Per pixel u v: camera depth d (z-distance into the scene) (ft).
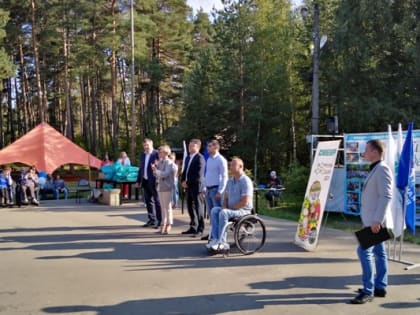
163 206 32.53
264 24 100.07
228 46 101.24
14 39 121.49
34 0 112.57
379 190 16.97
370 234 17.19
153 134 122.42
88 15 116.16
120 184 58.95
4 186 52.75
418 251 26.45
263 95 99.91
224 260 24.38
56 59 133.08
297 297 18.17
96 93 152.66
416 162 35.53
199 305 17.30
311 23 95.55
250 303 17.48
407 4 73.46
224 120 102.94
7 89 159.53
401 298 17.99
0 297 18.40
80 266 23.31
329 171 26.68
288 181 51.01
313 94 52.95
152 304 17.44
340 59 83.92
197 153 31.68
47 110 142.82
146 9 123.75
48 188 63.98
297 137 106.52
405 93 77.05
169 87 152.15
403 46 74.69
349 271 22.03
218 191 28.78
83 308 17.07
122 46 113.29
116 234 32.40
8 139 167.84
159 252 26.37
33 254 26.09
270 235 31.53
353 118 77.00
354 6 77.92
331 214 44.60
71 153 69.77
